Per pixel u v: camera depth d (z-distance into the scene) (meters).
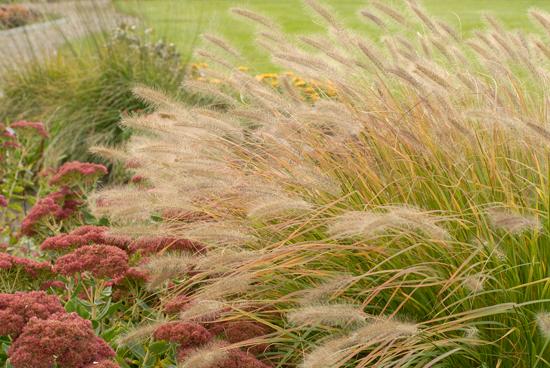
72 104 8.00
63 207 4.93
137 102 7.88
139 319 4.12
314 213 3.70
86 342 2.86
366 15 4.36
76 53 8.97
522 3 19.50
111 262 3.52
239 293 3.76
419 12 4.26
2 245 4.80
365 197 3.64
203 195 3.81
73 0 9.14
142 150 3.94
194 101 7.79
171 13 9.87
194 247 3.98
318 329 3.46
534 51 4.25
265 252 3.55
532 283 3.06
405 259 3.49
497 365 3.10
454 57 4.23
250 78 4.20
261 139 4.29
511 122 3.23
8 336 3.14
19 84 8.67
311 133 4.05
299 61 3.94
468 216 3.52
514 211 3.32
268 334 3.31
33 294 3.16
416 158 3.88
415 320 3.20
